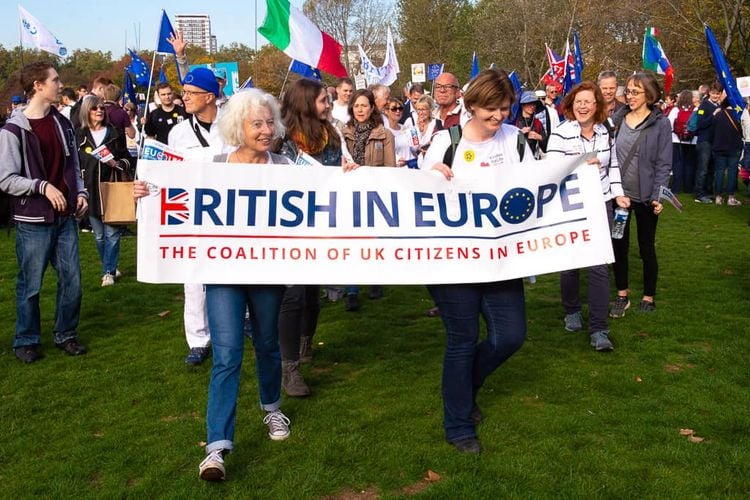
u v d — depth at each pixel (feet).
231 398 12.05
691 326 20.08
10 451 13.25
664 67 48.03
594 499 11.17
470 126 13.09
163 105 33.55
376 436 13.47
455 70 170.40
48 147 18.25
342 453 12.80
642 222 21.50
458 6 173.99
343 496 11.59
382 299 24.31
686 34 100.73
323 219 12.96
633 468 12.10
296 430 13.78
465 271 12.82
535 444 13.05
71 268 18.84
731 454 12.47
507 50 143.13
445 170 12.94
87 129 26.94
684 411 14.35
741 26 85.76
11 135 17.53
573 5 129.29
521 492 11.42
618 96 33.68
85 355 18.80
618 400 15.01
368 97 21.83
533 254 13.08
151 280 12.49
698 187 45.98
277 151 15.88
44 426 14.35
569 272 19.79
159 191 12.52
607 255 13.15
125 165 27.73
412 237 13.02
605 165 18.92
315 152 16.39
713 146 44.37
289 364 15.46
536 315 21.88
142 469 12.45
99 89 34.35
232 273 12.62
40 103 18.17
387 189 13.05
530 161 13.21
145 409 15.06
